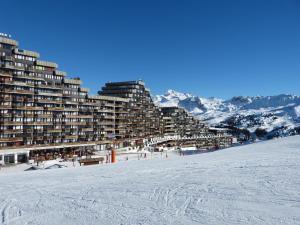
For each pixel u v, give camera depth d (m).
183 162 42.75
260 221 15.13
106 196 22.14
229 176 27.39
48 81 128.25
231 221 15.34
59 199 22.00
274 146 62.31
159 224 15.45
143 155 127.06
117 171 35.91
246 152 55.06
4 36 119.56
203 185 23.95
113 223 15.99
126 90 189.62
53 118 128.88
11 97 113.69
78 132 140.75
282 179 24.66
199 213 16.89
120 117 172.75
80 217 17.41
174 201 19.66
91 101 151.38
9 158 109.62
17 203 21.38
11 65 114.81
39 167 80.19
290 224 14.55
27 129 118.88
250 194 20.38
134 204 19.48
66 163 90.81
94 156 119.31
